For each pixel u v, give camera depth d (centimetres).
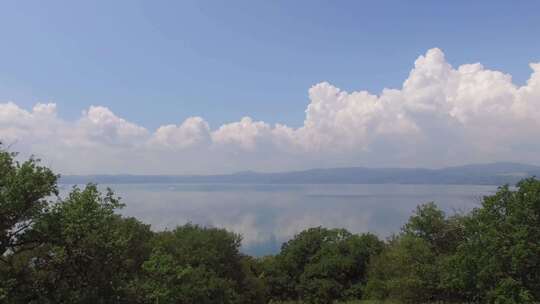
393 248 5191
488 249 3050
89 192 2531
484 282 3170
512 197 3170
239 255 5431
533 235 2944
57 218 2398
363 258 7044
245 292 5238
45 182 2395
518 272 2973
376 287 5575
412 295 4412
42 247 2416
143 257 3856
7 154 2383
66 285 2375
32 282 2322
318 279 6869
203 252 4644
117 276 2620
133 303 2753
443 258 4262
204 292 4012
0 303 2112
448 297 4350
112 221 2686
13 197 2203
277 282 7300
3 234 2238
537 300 2919
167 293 2964
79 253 2389
